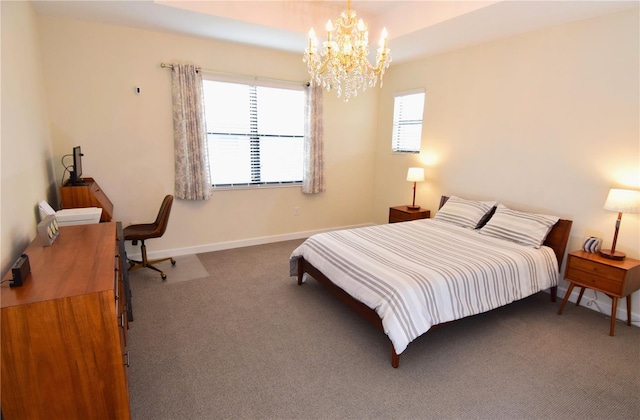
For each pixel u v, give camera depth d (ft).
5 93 6.24
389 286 7.38
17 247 6.21
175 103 12.39
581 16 9.31
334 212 17.43
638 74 8.63
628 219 9.15
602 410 6.15
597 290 8.81
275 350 7.79
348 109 16.67
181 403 6.16
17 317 4.02
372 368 7.22
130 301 8.84
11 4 7.14
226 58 13.21
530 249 9.75
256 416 5.92
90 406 4.52
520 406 6.22
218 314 9.32
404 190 16.52
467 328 8.86
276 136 15.08
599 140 9.52
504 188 12.10
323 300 10.23
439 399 6.37
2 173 5.59
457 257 8.93
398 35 11.51
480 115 12.61
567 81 10.04
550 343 8.20
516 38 11.18
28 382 4.21
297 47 13.53
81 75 11.05
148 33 11.73
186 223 13.71
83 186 9.54
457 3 9.45
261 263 13.17
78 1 9.12
